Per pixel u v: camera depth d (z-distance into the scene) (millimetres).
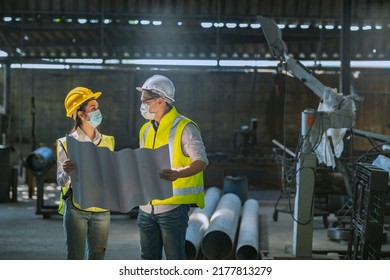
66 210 4793
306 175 7367
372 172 5895
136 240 9180
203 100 19328
